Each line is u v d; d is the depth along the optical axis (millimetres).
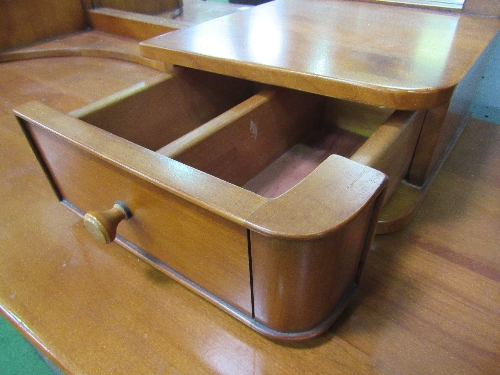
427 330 400
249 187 591
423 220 545
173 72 619
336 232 297
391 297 436
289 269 315
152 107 597
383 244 508
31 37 1044
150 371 374
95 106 518
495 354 378
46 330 412
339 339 394
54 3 1039
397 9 743
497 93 776
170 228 397
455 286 448
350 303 429
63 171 504
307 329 382
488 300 431
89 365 380
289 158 655
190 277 436
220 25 694
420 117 510
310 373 367
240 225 309
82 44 1029
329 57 521
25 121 485
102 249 511
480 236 517
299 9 771
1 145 729
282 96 585
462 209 564
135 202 415
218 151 510
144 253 480
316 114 708
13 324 430
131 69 941
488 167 653
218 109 725
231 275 371
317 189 318
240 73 538
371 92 441
